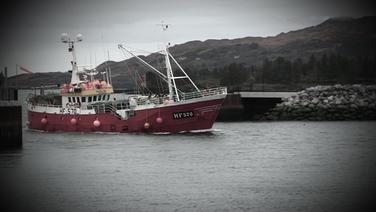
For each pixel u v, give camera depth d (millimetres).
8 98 75375
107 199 47562
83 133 82188
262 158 62625
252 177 53906
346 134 82500
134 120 78062
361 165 58781
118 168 58281
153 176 54594
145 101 79000
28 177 55344
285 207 45062
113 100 83188
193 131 77562
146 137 75938
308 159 61969
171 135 77000
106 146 70500
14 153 67750
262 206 45312
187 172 56094
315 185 50938
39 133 85250
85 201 47125
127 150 67562
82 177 54812
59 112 85188
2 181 53938
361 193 48562
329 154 64812
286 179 53094
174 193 48844
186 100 75688
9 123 70375
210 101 75875
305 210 44375
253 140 75500
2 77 81750
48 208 45656
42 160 63188
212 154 64875
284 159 62031
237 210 44438
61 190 50500
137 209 44938
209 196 47906
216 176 54344
